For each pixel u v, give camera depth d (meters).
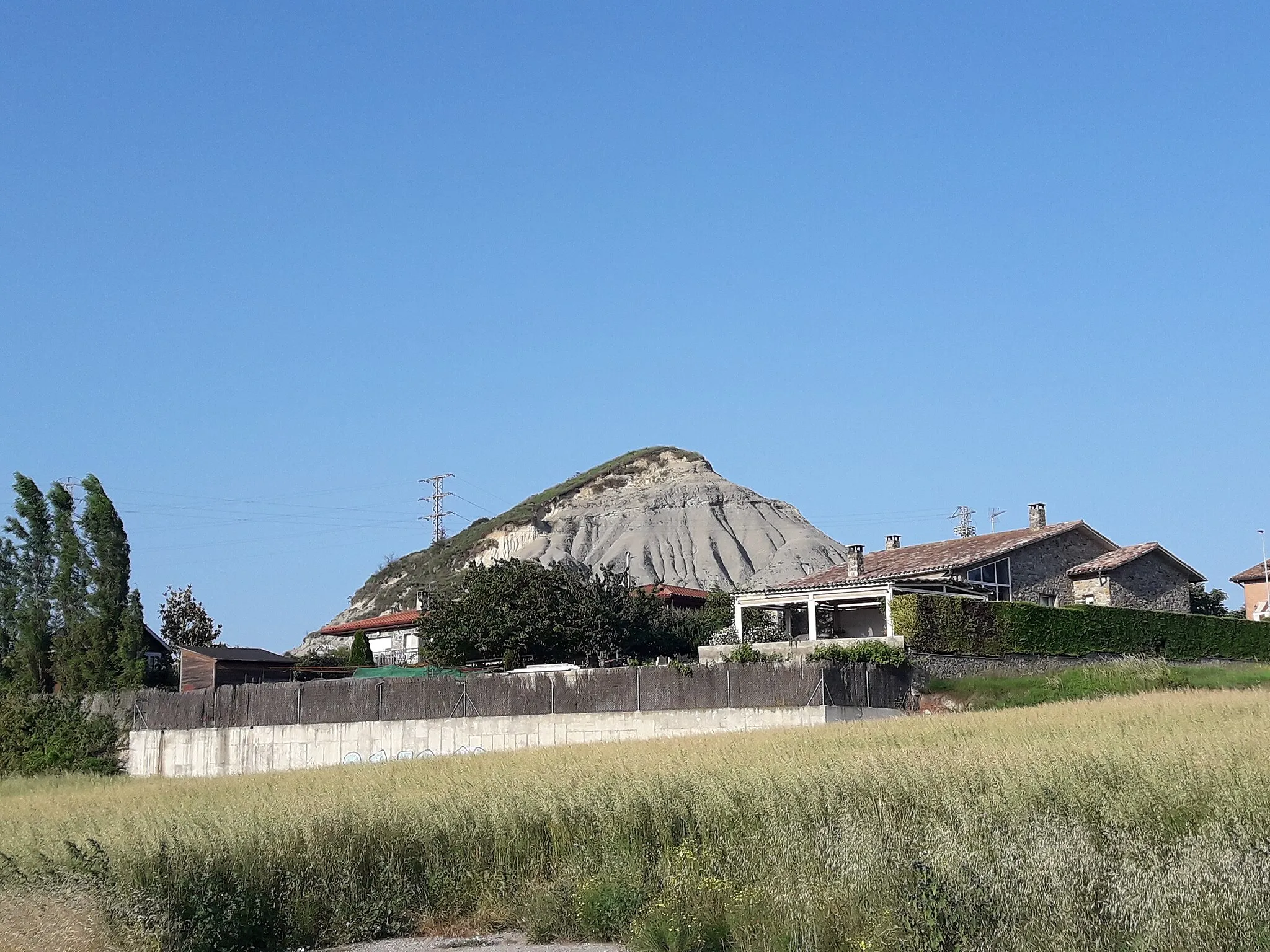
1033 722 28.64
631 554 146.62
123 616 59.59
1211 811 16.33
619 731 41.16
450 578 140.12
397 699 44.19
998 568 52.72
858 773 20.69
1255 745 20.34
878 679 41.31
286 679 65.44
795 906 13.99
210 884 17.64
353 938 17.80
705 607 72.56
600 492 171.38
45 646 59.44
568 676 42.19
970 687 42.81
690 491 161.38
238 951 17.06
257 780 30.47
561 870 18.58
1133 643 50.00
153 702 49.06
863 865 14.60
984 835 15.47
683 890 16.11
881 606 50.78
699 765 23.80
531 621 55.38
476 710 43.00
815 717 39.03
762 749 26.27
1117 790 18.09
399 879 18.92
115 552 60.22
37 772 48.78
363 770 31.55
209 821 20.28
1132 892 12.13
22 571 60.22
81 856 18.16
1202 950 11.47
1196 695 34.44
